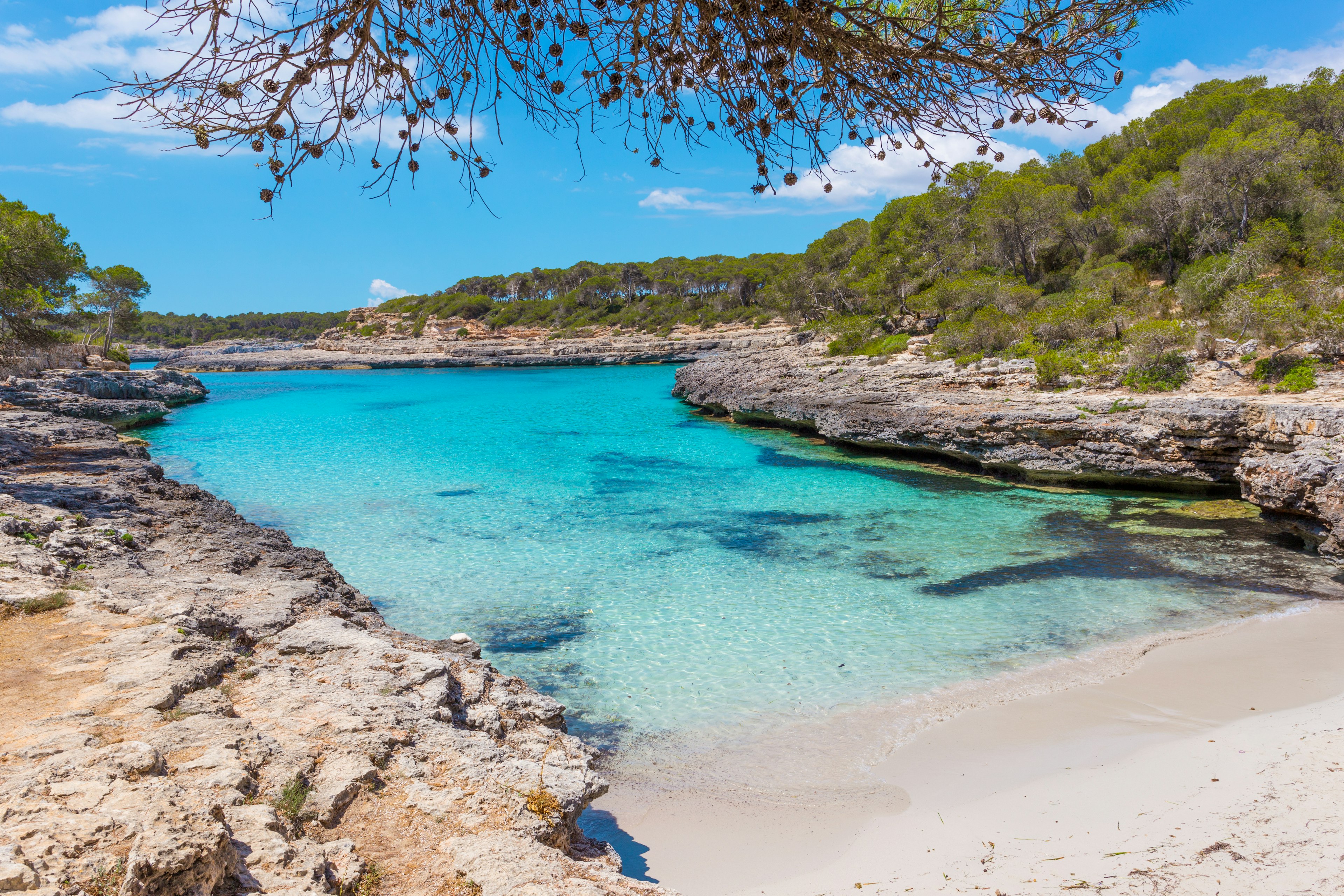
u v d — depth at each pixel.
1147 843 7.30
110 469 21.50
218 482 29.47
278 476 30.53
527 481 29.55
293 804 5.12
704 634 14.80
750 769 10.05
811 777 9.80
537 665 13.54
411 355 124.50
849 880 7.47
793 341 64.56
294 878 4.27
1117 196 48.62
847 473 30.36
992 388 33.22
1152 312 34.78
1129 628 14.34
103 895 3.61
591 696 12.36
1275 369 25.23
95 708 6.00
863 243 73.56
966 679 12.52
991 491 26.67
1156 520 21.83
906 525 22.48
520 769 6.28
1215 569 17.45
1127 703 11.30
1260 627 14.00
